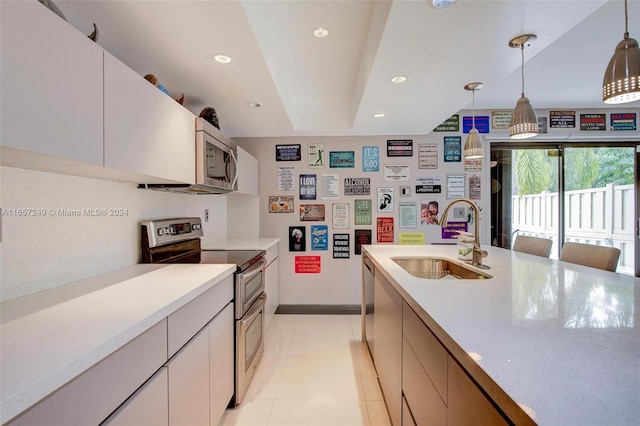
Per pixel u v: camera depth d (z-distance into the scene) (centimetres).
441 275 210
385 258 196
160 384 101
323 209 351
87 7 120
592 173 359
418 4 123
